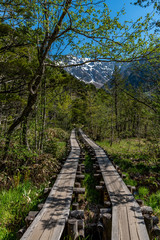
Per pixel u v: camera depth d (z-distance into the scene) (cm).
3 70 506
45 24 412
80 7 380
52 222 247
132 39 418
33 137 757
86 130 2850
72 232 237
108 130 1827
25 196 404
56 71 730
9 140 563
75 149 1056
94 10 388
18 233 239
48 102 796
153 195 423
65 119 2344
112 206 301
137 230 227
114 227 233
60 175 502
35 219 254
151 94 646
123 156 905
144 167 671
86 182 579
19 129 671
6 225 308
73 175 502
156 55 457
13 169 543
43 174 559
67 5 388
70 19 409
